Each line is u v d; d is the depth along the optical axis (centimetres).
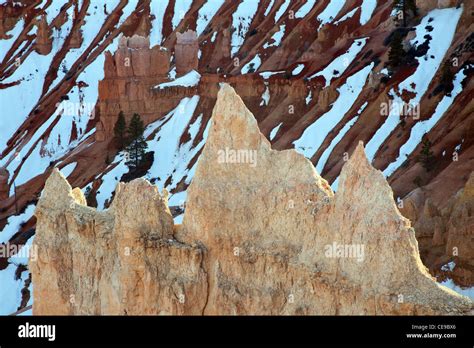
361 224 10356
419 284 10006
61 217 12338
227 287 11150
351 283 10319
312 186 11075
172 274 11381
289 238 11025
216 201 11369
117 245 11675
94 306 11925
